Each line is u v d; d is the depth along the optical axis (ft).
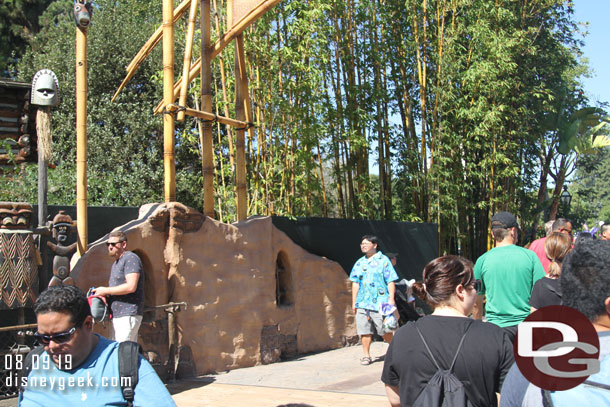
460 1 40.47
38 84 17.76
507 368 7.97
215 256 23.43
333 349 29.37
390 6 40.09
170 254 21.77
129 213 22.35
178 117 22.41
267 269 25.90
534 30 49.08
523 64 49.37
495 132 42.96
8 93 28.48
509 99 44.96
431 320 8.46
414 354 8.20
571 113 58.54
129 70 26.48
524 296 14.80
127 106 49.49
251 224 25.40
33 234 16.72
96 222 21.21
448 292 8.64
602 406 5.73
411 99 41.70
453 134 40.09
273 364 25.07
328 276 29.58
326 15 36.04
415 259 35.09
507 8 45.19
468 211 46.03
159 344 21.22
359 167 37.81
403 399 8.27
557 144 58.03
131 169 49.29
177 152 50.42
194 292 22.39
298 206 33.78
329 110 36.04
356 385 20.44
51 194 30.86
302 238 29.04
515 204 48.65
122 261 17.69
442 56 39.34
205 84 24.54
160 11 52.06
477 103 40.06
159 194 48.03
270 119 31.17
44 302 7.48
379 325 24.23
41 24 74.23
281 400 18.13
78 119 19.44
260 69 31.22
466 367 7.91
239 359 23.80
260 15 24.49
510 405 6.71
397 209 40.01
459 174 42.37
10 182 27.43
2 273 15.96
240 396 18.78
